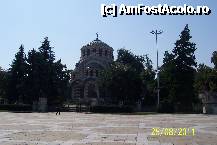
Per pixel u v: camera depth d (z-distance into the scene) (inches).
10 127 1239.5
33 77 3408.0
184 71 3203.7
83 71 4424.2
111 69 3390.7
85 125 1349.7
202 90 3430.1
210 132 1067.3
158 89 3191.4
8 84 3511.3
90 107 2999.5
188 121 1653.5
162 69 3496.6
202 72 3575.3
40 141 805.2
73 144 755.4
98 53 4520.2
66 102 4104.3
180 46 3235.7
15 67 3499.0
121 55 4485.7
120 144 754.2
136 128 1198.9
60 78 3629.4
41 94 3420.3
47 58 3622.0
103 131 1079.0
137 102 3472.0
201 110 3221.0
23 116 2151.8
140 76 3430.1
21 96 3526.1
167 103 3152.1
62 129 1155.3
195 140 836.6
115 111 2972.4
